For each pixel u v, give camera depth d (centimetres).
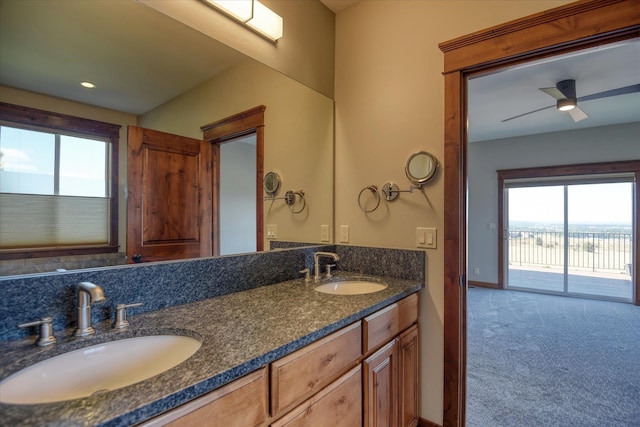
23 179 95
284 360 93
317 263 189
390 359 150
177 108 140
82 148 110
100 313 106
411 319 171
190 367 77
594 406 210
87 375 88
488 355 292
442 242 176
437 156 179
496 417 197
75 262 105
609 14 134
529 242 573
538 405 210
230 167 163
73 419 56
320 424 107
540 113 424
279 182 189
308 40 205
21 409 58
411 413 171
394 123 195
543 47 148
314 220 209
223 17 155
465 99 175
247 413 83
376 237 202
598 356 290
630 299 484
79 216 108
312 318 115
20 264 93
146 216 128
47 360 82
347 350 120
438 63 179
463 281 174
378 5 204
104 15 117
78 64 110
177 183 140
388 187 196
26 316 91
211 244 153
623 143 477
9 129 93
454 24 174
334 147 222
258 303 134
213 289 143
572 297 518
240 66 164
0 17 92
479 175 594
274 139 185
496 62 162
